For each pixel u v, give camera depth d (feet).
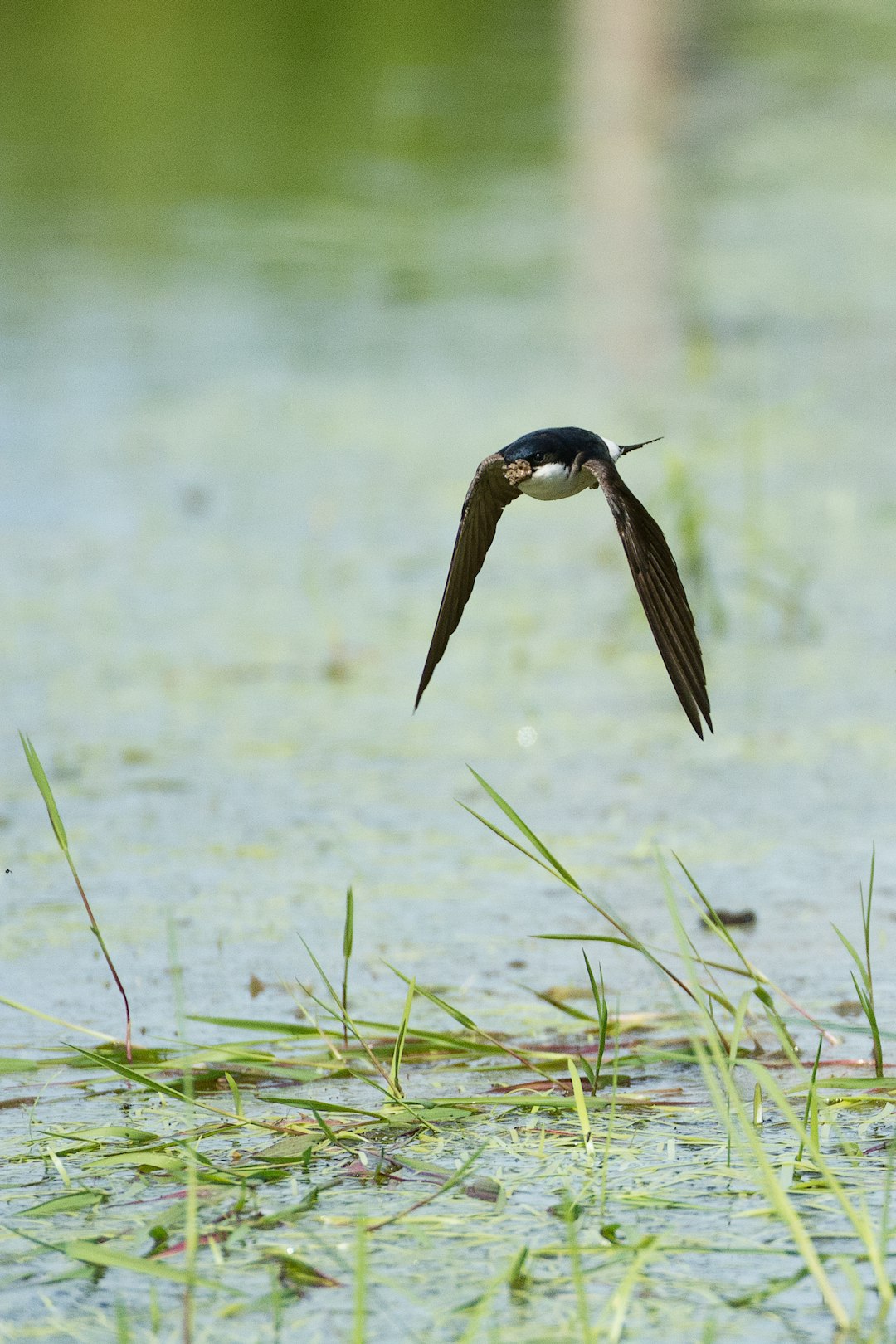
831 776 35.58
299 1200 20.56
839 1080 22.88
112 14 125.39
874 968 27.37
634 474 56.18
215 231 84.23
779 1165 21.08
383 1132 22.45
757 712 39.27
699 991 26.66
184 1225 19.94
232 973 27.89
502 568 50.21
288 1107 23.68
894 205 89.66
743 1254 18.99
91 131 99.30
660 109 105.81
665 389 64.39
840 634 44.16
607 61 116.88
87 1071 25.04
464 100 106.63
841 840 32.48
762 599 47.03
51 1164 21.95
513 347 69.82
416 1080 24.49
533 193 90.33
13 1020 26.30
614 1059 24.66
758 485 55.06
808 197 90.99
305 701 40.27
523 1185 20.81
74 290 75.87
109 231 83.97
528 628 45.03
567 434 17.69
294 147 97.09
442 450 58.18
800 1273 18.57
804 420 61.31
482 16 130.31
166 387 65.31
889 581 47.62
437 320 73.41
